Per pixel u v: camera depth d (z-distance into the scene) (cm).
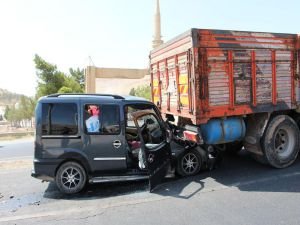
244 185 627
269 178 665
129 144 670
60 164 625
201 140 659
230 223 462
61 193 645
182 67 685
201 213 502
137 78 1658
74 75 3381
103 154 630
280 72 718
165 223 472
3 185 716
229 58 656
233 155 877
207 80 637
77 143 623
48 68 2306
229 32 655
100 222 489
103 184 684
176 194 597
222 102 655
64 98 632
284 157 734
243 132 704
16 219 517
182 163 702
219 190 606
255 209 508
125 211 527
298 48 732
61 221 500
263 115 716
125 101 645
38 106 626
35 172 620
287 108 729
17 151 1191
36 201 602
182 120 739
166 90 782
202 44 631
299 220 462
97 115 630
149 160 612
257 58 686
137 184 675
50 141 620
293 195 562
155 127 684
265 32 696
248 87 682
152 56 882
